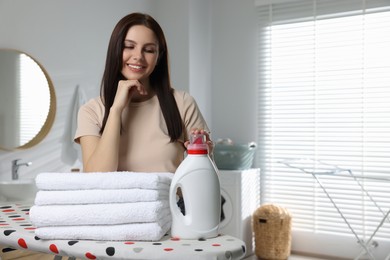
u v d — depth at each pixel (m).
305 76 3.58
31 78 2.74
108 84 1.24
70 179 0.91
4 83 2.60
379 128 3.29
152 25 1.21
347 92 3.41
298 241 3.63
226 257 0.82
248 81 3.86
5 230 0.98
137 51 1.18
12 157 2.66
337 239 3.46
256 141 3.82
